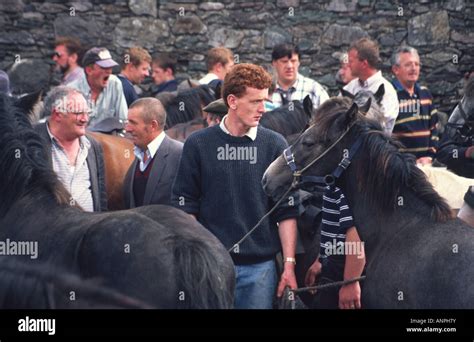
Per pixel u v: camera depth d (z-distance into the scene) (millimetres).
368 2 10477
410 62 7328
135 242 3621
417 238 4098
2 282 3945
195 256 3545
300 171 4426
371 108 4641
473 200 4508
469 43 10414
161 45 10656
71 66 8719
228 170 4539
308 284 4980
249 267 4527
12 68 10430
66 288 3729
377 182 4250
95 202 4969
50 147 4848
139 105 5020
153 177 5004
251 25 10602
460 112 5410
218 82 7059
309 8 10531
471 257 3885
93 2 10602
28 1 10531
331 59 10531
